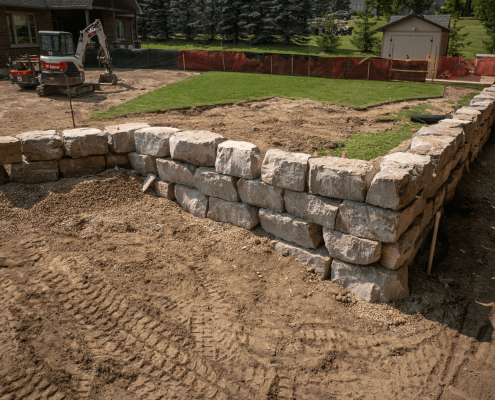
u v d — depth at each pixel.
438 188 7.22
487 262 6.77
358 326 5.17
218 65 28.97
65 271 5.68
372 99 19.42
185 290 5.56
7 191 7.30
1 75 23.55
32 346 4.48
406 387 4.36
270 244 6.50
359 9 84.88
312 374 4.45
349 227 5.52
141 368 4.33
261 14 44.66
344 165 5.58
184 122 14.06
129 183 7.92
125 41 36.09
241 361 4.53
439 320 5.34
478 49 44.81
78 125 13.32
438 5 70.12
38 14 25.81
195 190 7.41
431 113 16.31
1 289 5.28
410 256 5.88
